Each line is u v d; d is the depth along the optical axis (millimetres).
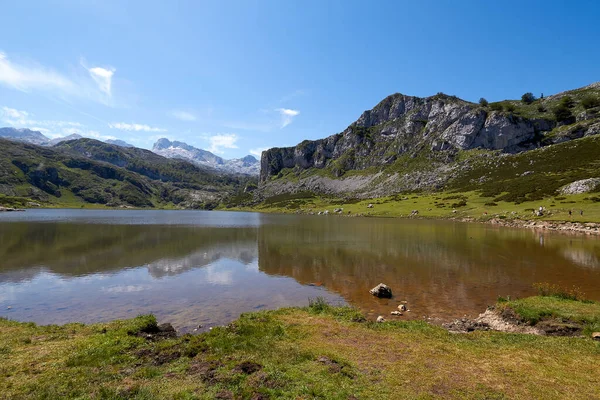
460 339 15430
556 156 147750
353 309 21047
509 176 146375
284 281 31219
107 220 117438
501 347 14258
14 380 10773
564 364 12484
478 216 98938
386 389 10445
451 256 42469
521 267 35656
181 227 89562
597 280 29828
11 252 46406
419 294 26703
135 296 26406
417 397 10023
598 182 95938
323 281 31109
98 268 36844
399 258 41719
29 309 23188
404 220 109188
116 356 12844
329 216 150500
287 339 15102
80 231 74812
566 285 28141
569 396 10180
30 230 74750
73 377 11008
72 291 27797
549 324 17516
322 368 11875
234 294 27031
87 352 13195
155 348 13797
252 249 50031
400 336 15734
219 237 65875
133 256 44406
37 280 31406
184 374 11328
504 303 20812
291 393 10055
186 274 34188
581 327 16922
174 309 23219
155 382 10695
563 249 46125
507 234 64062
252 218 141250
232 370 11547
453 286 28906
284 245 54000
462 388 10617
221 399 9711
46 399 9500
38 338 15336
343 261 40281
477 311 22516
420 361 12742
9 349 13656
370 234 68188
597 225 65438
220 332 15945
